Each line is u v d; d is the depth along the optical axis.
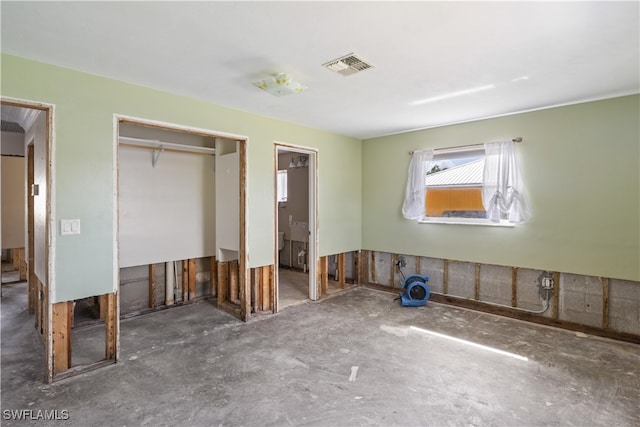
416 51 2.29
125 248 3.86
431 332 3.50
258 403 2.26
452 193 4.40
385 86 2.95
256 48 2.25
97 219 2.69
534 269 3.79
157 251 4.14
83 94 2.61
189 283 4.59
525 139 3.77
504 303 4.04
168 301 4.34
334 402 2.27
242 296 3.84
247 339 3.32
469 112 3.77
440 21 1.92
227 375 2.62
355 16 1.86
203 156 4.57
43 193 2.70
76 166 2.58
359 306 4.39
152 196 4.09
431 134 4.53
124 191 3.85
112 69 2.58
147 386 2.46
